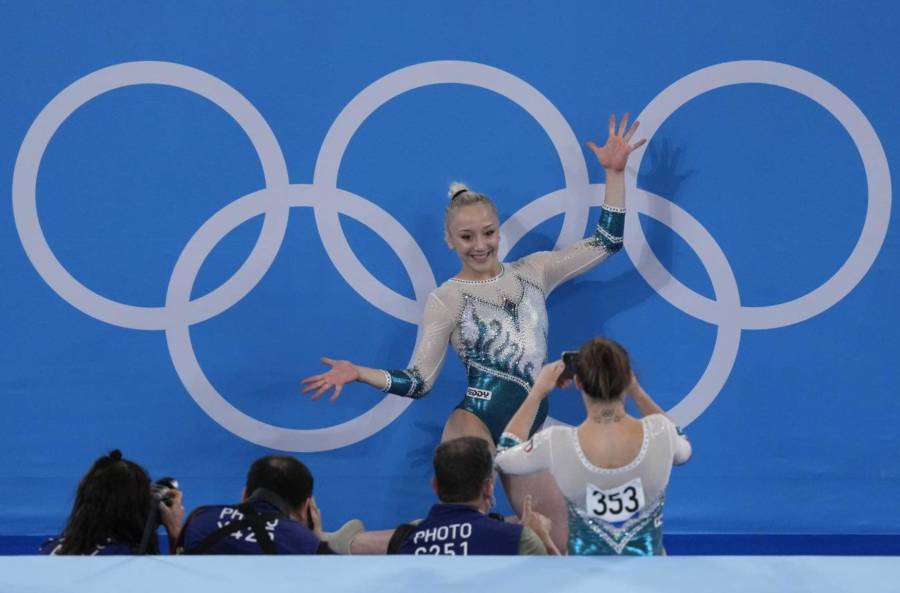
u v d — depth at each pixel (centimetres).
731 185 1742
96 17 1702
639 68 1725
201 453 1748
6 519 1733
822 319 1755
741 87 1730
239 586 980
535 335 1641
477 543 1140
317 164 1730
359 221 1739
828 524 1759
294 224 1738
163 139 1722
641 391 1292
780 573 1007
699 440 1762
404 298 1748
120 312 1733
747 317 1753
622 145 1642
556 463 1138
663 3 1717
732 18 1720
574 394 1766
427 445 1761
